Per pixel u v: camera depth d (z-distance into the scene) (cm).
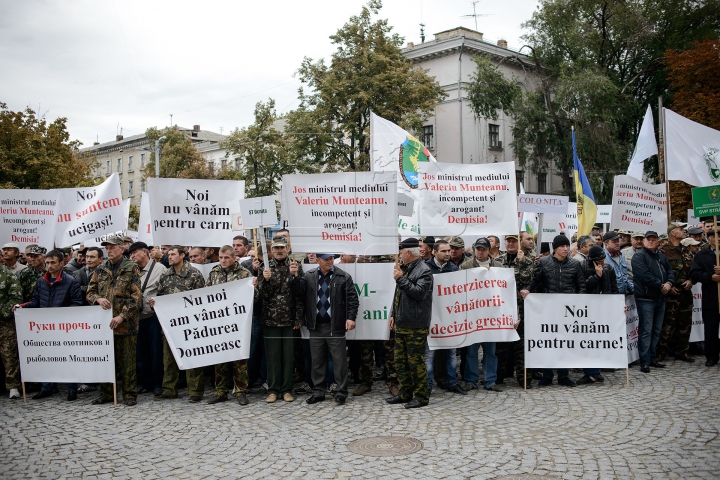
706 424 631
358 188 775
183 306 791
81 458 576
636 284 924
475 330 812
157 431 662
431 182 835
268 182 3675
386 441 606
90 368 793
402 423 671
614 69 3703
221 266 827
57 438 641
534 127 3419
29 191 982
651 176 3550
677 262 989
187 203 866
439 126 4297
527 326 823
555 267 852
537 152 3484
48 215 984
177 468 545
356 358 877
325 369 793
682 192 2791
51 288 851
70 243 980
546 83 3375
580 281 848
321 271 796
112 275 801
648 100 3769
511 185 836
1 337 841
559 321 825
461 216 841
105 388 802
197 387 802
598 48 3506
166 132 4312
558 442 586
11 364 842
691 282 966
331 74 3331
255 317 884
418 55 4316
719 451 548
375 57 3256
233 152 3666
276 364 798
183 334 790
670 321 982
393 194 769
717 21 3684
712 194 918
